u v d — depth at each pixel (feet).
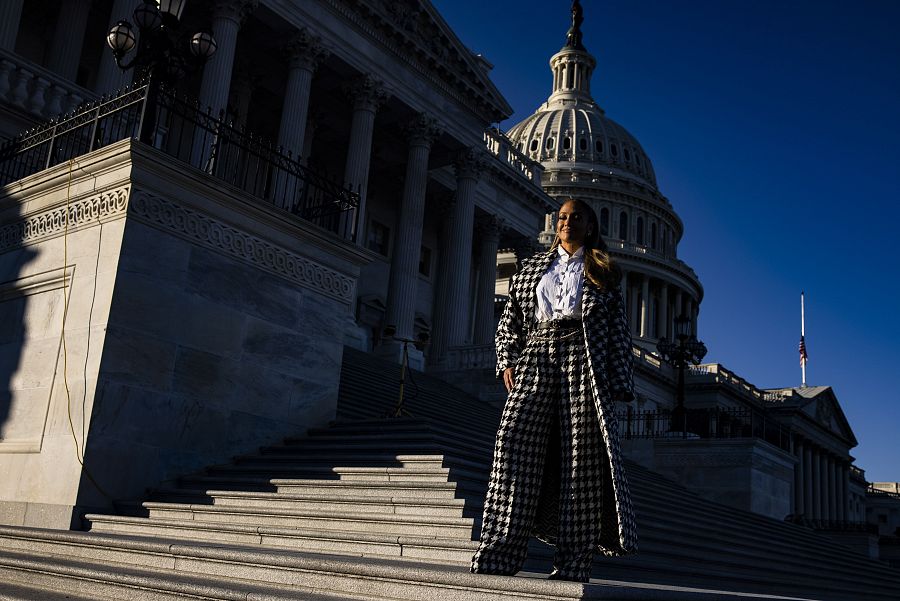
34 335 37.22
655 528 40.70
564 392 14.52
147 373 35.35
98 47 102.53
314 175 45.57
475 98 128.57
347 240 46.03
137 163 35.27
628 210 361.30
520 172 155.33
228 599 15.46
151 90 36.76
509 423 14.66
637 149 391.24
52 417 34.81
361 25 110.52
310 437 42.42
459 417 66.13
